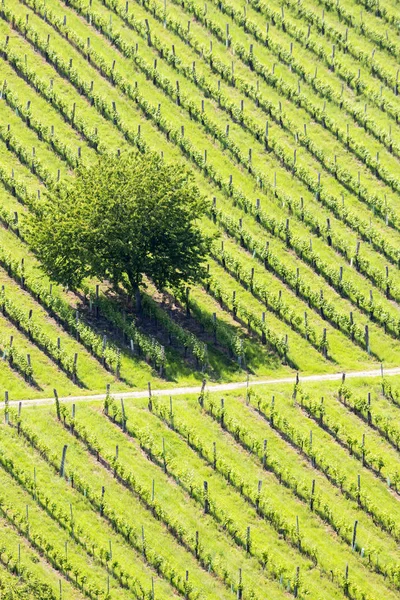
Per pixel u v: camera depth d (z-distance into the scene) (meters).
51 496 192.75
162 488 196.88
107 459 199.50
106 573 184.25
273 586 186.50
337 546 192.88
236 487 198.75
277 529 193.75
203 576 186.50
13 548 184.88
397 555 193.00
